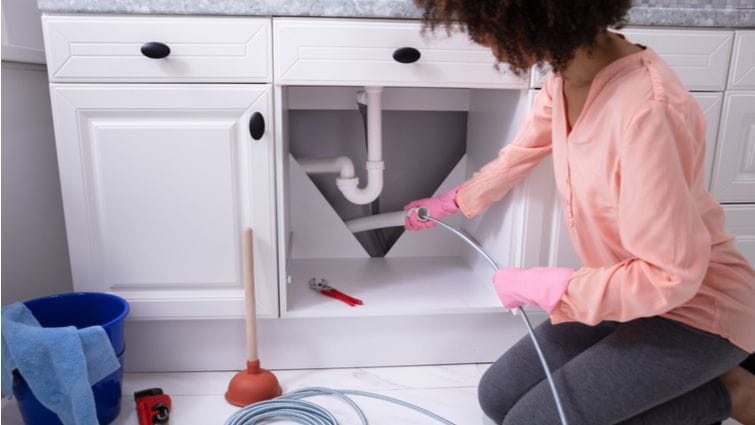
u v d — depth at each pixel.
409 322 1.35
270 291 1.24
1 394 1.18
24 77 1.28
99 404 1.10
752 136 1.24
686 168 0.79
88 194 1.16
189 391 1.25
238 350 1.33
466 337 1.38
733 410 0.99
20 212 1.27
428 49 1.13
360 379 1.31
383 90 1.57
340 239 1.67
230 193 1.17
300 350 1.34
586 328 1.13
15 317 1.03
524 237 1.24
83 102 1.10
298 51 1.11
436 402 1.23
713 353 0.88
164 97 1.11
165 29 1.08
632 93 0.79
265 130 1.15
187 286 1.23
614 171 0.83
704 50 1.18
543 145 1.13
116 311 1.20
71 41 1.07
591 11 0.73
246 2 1.07
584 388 0.93
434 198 1.27
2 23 1.16
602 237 0.94
